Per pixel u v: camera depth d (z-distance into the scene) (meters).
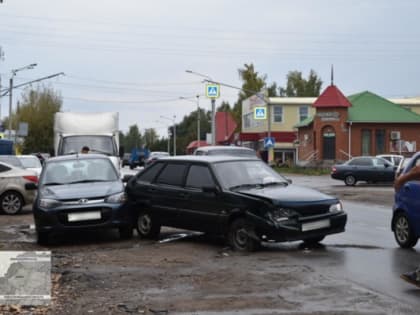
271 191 11.89
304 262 10.51
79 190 13.54
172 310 7.61
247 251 11.59
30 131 81.81
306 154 61.47
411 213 11.86
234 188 12.09
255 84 89.94
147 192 13.55
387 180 35.59
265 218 11.31
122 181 14.66
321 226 11.66
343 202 24.27
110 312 7.61
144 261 10.86
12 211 19.56
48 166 14.78
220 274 9.60
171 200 13.01
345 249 11.92
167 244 12.86
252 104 76.00
